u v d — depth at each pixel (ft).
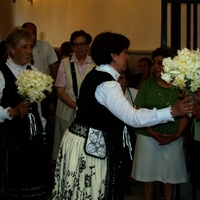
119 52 9.66
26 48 11.35
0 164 11.34
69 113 16.31
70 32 26.40
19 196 11.39
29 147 11.34
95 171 9.71
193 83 9.27
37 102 11.34
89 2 24.93
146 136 13.10
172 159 13.03
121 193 10.10
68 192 9.92
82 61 16.15
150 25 21.66
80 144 9.80
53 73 19.02
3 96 11.23
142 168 13.15
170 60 9.50
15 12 29.96
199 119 11.19
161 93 12.87
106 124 9.69
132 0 22.39
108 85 9.32
